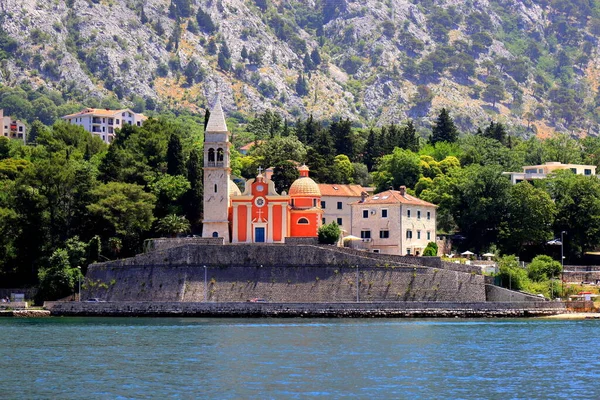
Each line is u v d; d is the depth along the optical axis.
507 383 171.88
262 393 162.88
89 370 184.00
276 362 191.50
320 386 168.38
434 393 163.50
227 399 158.62
